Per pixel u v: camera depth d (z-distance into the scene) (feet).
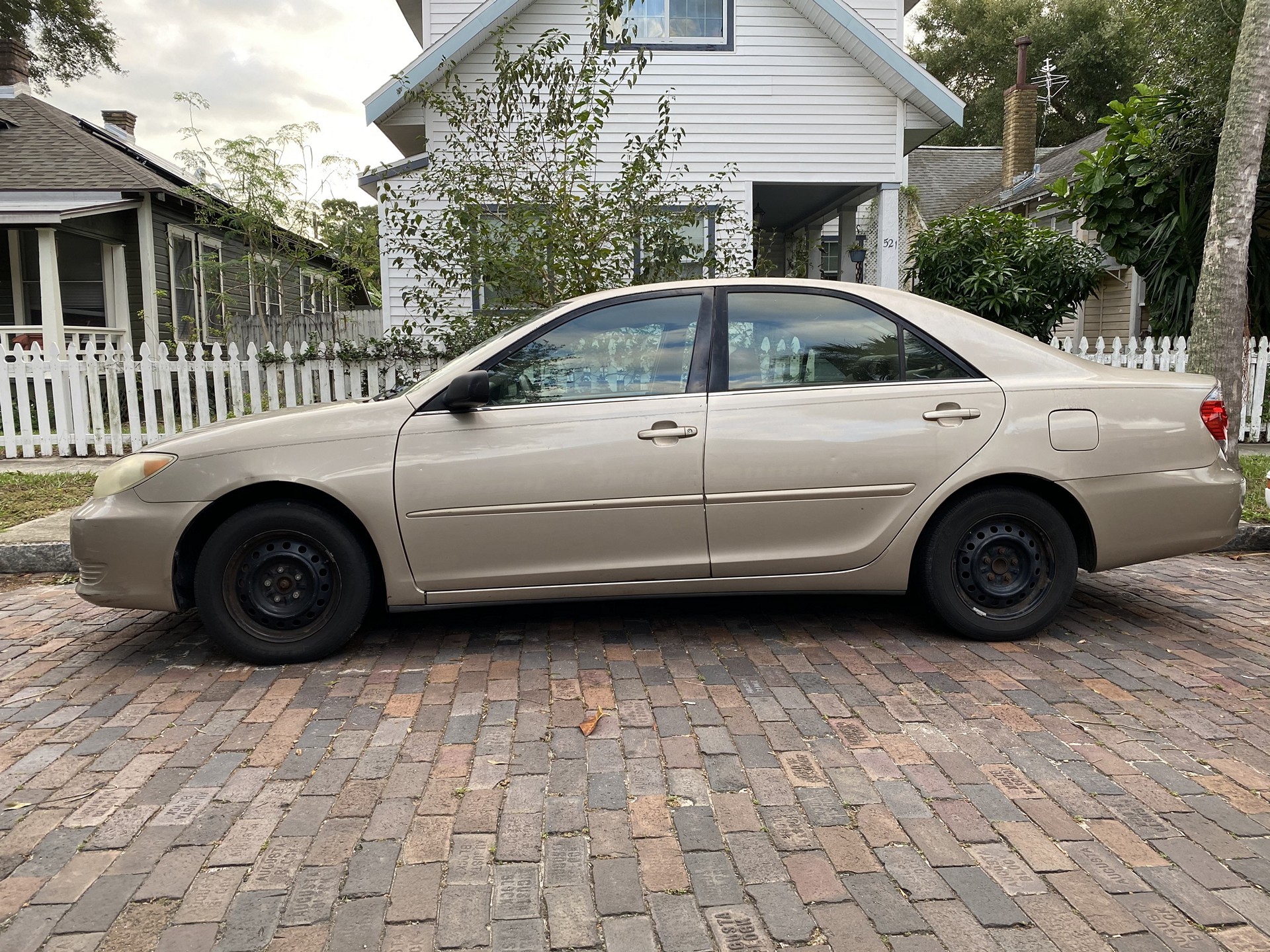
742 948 6.99
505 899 7.63
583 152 27.30
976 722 11.10
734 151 41.11
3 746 10.73
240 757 10.35
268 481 12.98
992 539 13.85
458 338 30.76
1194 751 10.28
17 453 31.86
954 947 6.97
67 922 7.38
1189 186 36.17
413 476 13.04
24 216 44.16
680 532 13.44
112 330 49.32
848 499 13.52
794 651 13.78
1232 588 17.35
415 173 38.09
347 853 8.33
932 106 40.47
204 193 53.36
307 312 76.38
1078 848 8.31
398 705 11.79
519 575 13.38
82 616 16.24
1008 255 36.45
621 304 13.93
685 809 9.07
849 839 8.49
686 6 40.29
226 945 7.07
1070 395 13.70
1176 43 34.04
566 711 11.53
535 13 39.34
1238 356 22.02
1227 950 6.91
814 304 14.05
